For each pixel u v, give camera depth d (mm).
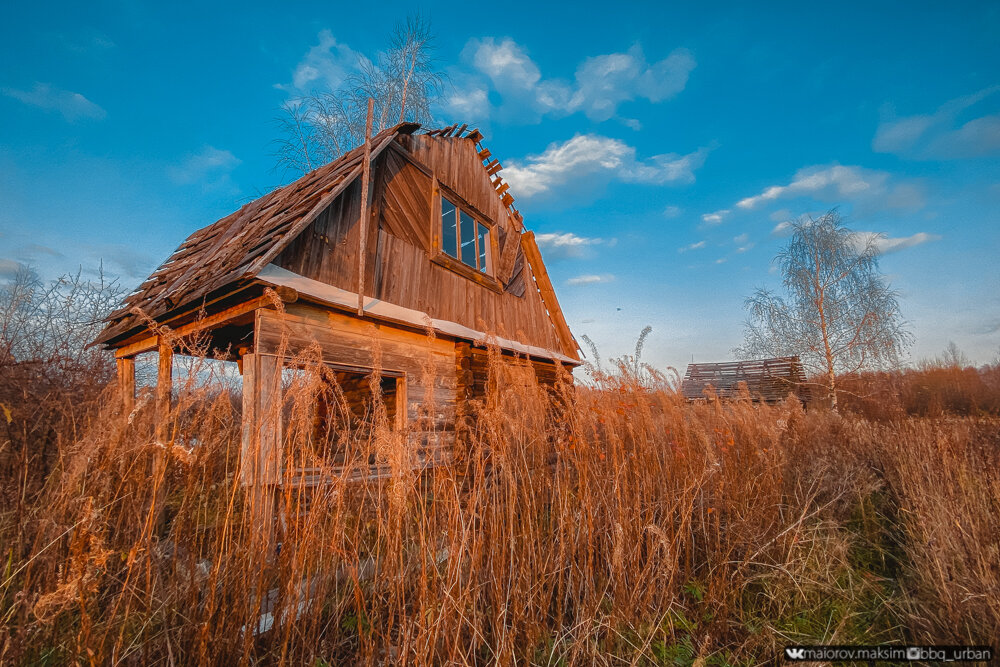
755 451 4332
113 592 2154
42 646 1950
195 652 1929
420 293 6094
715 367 21281
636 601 2785
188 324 4953
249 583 2035
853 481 4898
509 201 9039
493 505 2703
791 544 3350
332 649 2291
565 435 3576
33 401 3387
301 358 2570
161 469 1987
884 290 12898
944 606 2736
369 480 2738
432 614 2109
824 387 12625
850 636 2697
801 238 13625
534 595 2584
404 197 6219
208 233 7547
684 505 3314
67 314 7793
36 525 2246
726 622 2789
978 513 3465
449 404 5859
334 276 4871
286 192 6496
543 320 9398
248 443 2818
